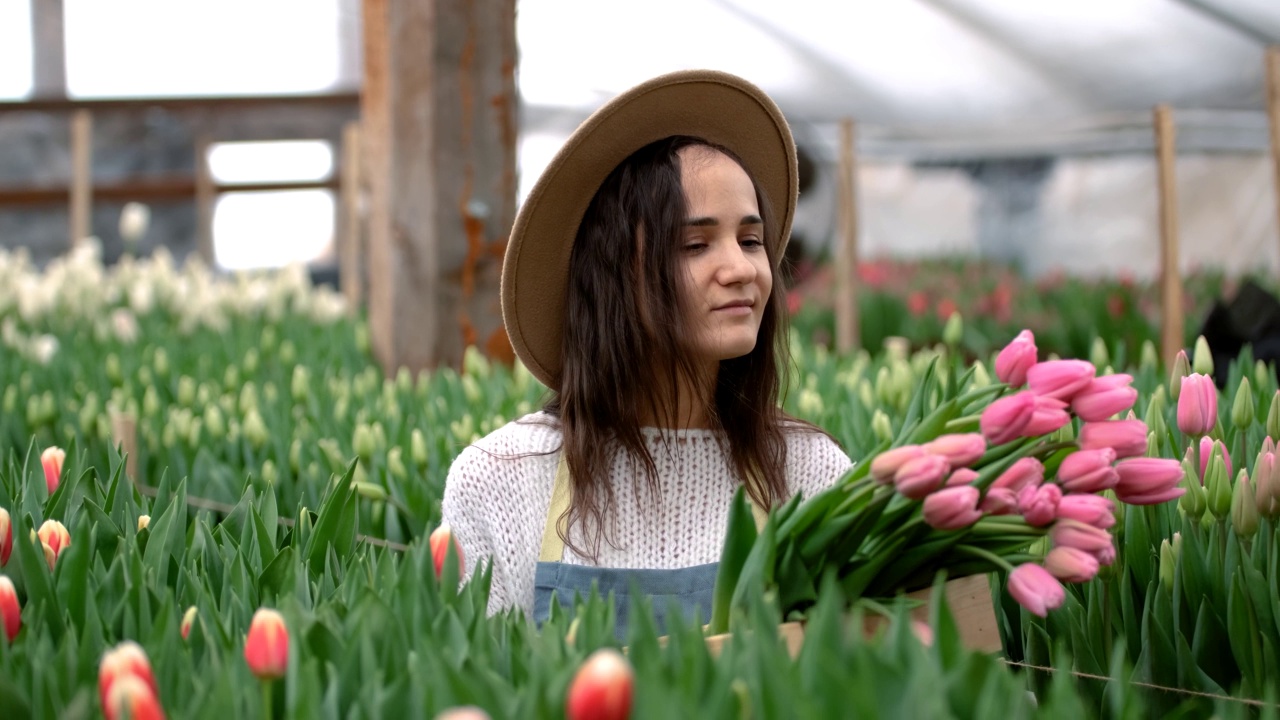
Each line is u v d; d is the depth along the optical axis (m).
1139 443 1.57
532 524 2.20
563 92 14.34
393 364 4.88
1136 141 14.45
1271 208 14.50
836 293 9.16
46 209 15.38
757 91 2.32
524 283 2.31
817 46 12.62
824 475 2.30
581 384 2.18
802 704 1.07
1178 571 1.93
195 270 8.00
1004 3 10.75
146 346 5.97
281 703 1.39
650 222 2.10
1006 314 8.77
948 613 1.27
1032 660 1.92
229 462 3.31
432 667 1.28
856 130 13.78
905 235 16.78
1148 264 15.23
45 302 8.04
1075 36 11.34
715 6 11.93
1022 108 13.84
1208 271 11.79
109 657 1.25
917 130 13.33
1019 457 1.63
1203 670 1.84
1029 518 1.52
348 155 8.56
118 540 1.97
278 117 15.59
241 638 1.54
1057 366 1.59
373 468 2.91
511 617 1.61
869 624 1.63
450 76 4.76
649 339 2.14
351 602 1.64
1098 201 15.61
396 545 2.66
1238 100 12.83
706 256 2.09
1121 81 12.49
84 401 4.04
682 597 2.06
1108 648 1.89
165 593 1.71
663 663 1.25
